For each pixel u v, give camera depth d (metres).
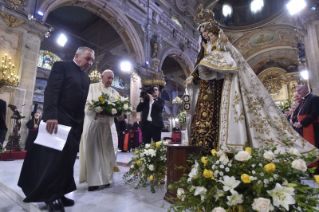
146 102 4.34
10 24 7.89
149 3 14.49
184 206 1.34
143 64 13.45
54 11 15.74
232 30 20.80
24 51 8.26
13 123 7.66
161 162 2.65
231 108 2.12
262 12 20.72
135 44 13.18
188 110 2.54
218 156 1.43
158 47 14.67
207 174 1.29
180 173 1.99
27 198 1.68
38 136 1.78
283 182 1.20
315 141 3.53
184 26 18.39
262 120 2.08
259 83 2.21
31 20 8.34
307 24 7.59
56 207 1.71
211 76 2.37
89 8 11.80
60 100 2.00
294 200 1.06
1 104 2.38
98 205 1.96
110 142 2.94
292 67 22.73
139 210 1.81
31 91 8.35
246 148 1.46
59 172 1.81
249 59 23.83
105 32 16.75
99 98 2.65
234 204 1.16
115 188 2.64
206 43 2.75
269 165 1.19
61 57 18.16
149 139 4.23
